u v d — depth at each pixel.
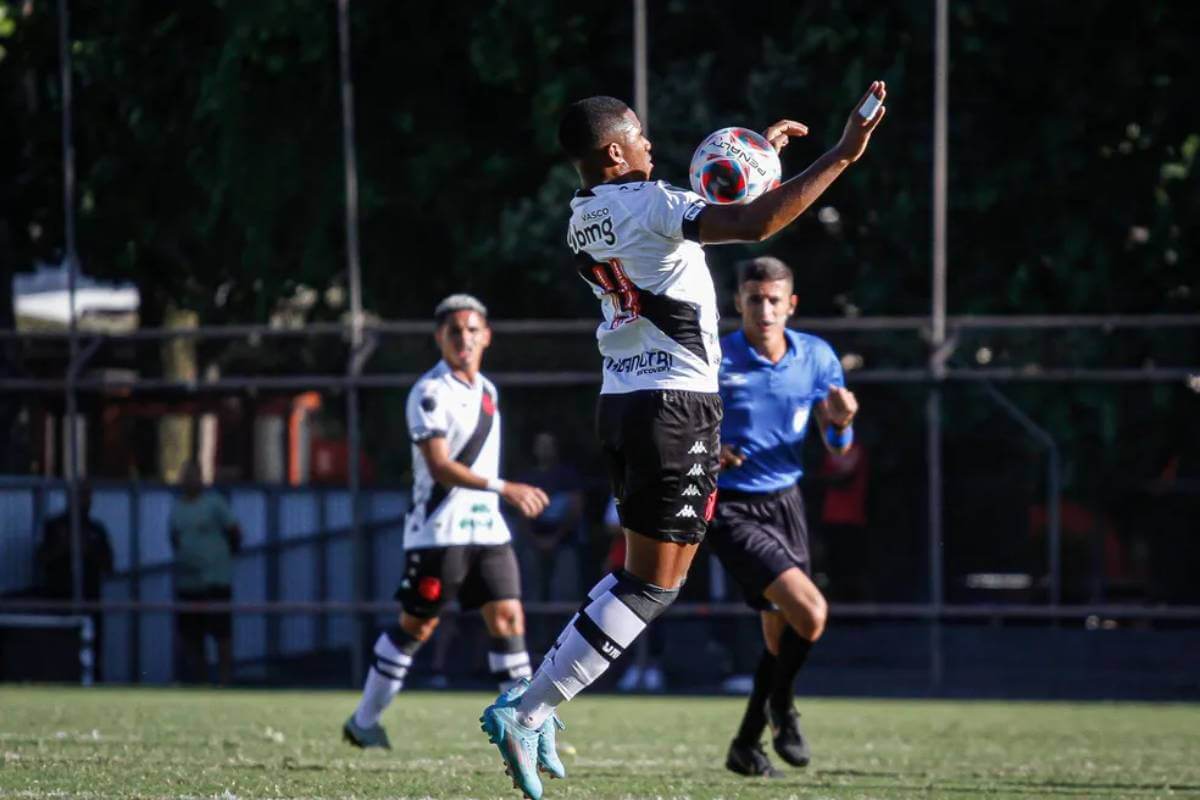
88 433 53.19
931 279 54.59
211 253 58.72
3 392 52.56
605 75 55.56
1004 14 53.00
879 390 49.69
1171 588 50.06
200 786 19.00
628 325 16.70
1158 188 54.41
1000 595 49.69
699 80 54.34
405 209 57.19
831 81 54.09
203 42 57.56
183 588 51.75
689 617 48.53
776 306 24.22
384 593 55.56
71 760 22.23
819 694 49.12
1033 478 49.69
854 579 49.34
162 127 58.06
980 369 50.84
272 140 56.34
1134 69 53.62
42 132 60.31
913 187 53.81
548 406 50.66
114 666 52.69
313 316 60.44
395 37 55.84
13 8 59.41
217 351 59.25
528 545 49.62
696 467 16.70
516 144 56.97
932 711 41.22
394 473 56.94
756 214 15.48
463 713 36.41
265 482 54.91
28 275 66.50
